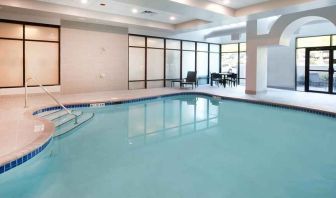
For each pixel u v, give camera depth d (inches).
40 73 353.1
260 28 368.8
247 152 159.5
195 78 478.3
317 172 129.1
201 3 278.1
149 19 399.9
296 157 151.0
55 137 188.2
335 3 250.7
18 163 126.6
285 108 290.7
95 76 398.9
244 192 109.4
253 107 310.7
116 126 224.2
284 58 458.9
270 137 191.6
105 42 403.2
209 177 124.1
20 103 278.8
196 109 303.4
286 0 265.0
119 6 318.0
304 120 245.3
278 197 105.0
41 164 139.7
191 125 228.4
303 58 434.3
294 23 325.4
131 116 265.1
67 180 121.1
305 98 336.2
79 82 382.9
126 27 420.8
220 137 192.5
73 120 240.7
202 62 567.8
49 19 347.3
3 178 120.1
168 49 502.3
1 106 259.3
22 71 339.0
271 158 149.0
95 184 116.8
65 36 362.6
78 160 146.0
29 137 154.9
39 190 111.7
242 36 538.6
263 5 288.4
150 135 197.3
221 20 341.7
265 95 367.9
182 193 108.7
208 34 536.7
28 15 329.4
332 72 395.9
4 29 320.8
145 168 134.9
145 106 321.4
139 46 457.1
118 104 321.1
